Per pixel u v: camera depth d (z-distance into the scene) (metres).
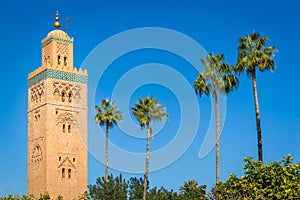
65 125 120.81
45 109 119.75
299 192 50.25
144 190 81.94
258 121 69.88
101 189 84.50
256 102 70.88
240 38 72.94
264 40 72.31
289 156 52.59
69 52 124.56
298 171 52.31
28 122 125.25
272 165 52.56
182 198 76.75
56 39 123.69
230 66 74.19
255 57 71.38
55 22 125.81
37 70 124.12
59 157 118.94
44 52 125.62
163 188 81.94
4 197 75.12
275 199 50.62
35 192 120.00
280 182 51.31
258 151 68.88
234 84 73.88
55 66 121.44
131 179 86.19
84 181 120.50
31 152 123.00
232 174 53.22
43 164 118.56
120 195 83.88
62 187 118.19
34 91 124.56
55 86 120.88
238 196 51.41
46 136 118.50
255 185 51.50
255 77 71.88
